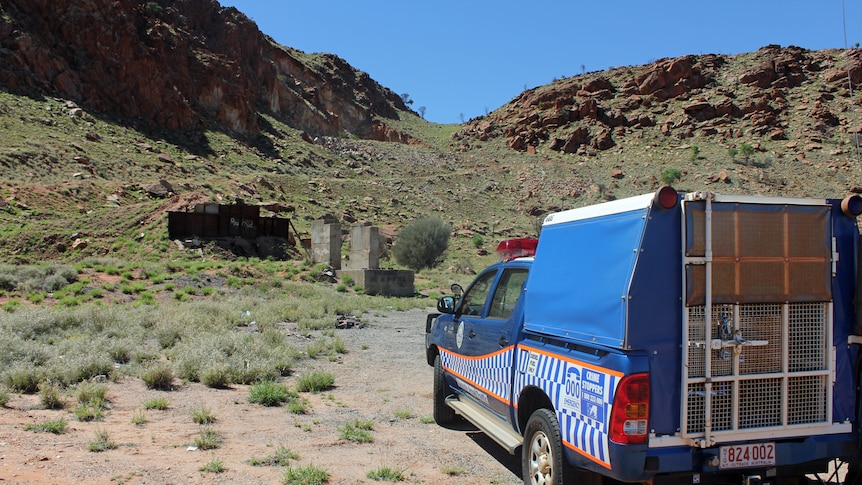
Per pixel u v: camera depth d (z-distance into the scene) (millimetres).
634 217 4441
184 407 8203
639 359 4277
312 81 143125
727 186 96688
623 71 153750
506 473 6195
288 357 11484
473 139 138375
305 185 77188
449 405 7500
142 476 5449
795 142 110500
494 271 7168
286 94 122500
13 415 7180
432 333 8680
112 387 9133
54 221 39750
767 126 117562
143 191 54062
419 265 50625
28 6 75312
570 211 5273
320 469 5945
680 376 4344
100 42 77688
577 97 142500
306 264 33750
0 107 61125
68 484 5102
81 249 34062
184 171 66688
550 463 4996
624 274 4387
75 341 11430
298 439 7012
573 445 4668
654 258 4355
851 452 4656
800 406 4582
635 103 135625
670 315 4367
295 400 8781
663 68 142750
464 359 7219
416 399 9367
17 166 50219
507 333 6043
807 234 4645
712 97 131875
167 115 79500
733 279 4457
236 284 26328
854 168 98688
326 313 20781
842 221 4762
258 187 67625
